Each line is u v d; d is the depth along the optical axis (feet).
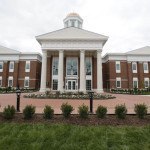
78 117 28.02
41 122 25.44
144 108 27.91
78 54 130.62
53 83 128.57
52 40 111.55
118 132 20.94
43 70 109.19
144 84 139.54
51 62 130.72
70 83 128.67
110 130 21.75
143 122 25.93
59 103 51.78
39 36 114.11
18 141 17.78
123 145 17.16
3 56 143.13
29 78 141.38
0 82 140.67
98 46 111.55
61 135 19.79
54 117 28.07
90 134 20.17
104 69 154.30
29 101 57.00
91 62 131.64
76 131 21.13
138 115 27.94
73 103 52.26
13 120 25.98
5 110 26.73
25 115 26.68
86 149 16.06
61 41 111.86
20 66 143.54
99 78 107.96
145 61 142.20
